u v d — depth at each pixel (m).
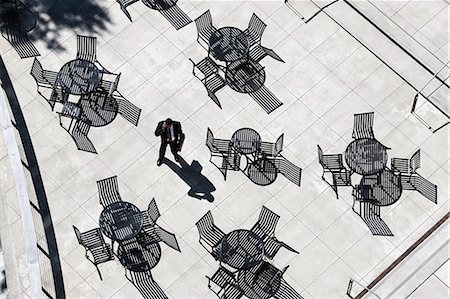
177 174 24.44
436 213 23.95
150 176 24.44
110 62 25.86
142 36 26.20
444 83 25.48
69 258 23.52
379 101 25.27
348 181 24.28
